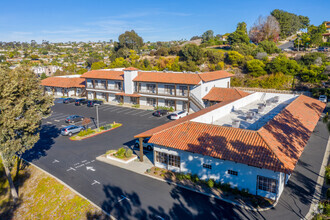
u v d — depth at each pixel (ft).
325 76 190.60
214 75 166.91
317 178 70.95
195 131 75.61
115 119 145.18
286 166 55.83
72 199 66.74
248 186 62.80
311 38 268.82
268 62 222.69
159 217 56.29
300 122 85.61
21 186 80.02
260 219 53.72
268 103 115.24
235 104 109.60
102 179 75.77
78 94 221.46
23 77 76.74
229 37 320.91
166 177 74.13
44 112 84.07
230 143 66.90
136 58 332.80
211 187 66.90
